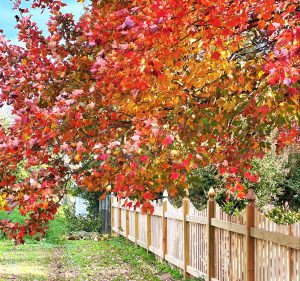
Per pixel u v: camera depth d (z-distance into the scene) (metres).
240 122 6.47
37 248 18.34
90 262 14.91
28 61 7.14
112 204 22.64
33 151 6.44
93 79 6.30
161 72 5.79
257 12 5.93
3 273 12.77
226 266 9.54
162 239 13.84
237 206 15.23
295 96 5.86
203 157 6.98
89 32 5.84
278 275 7.53
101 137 6.52
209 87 6.39
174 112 6.18
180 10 5.08
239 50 6.74
